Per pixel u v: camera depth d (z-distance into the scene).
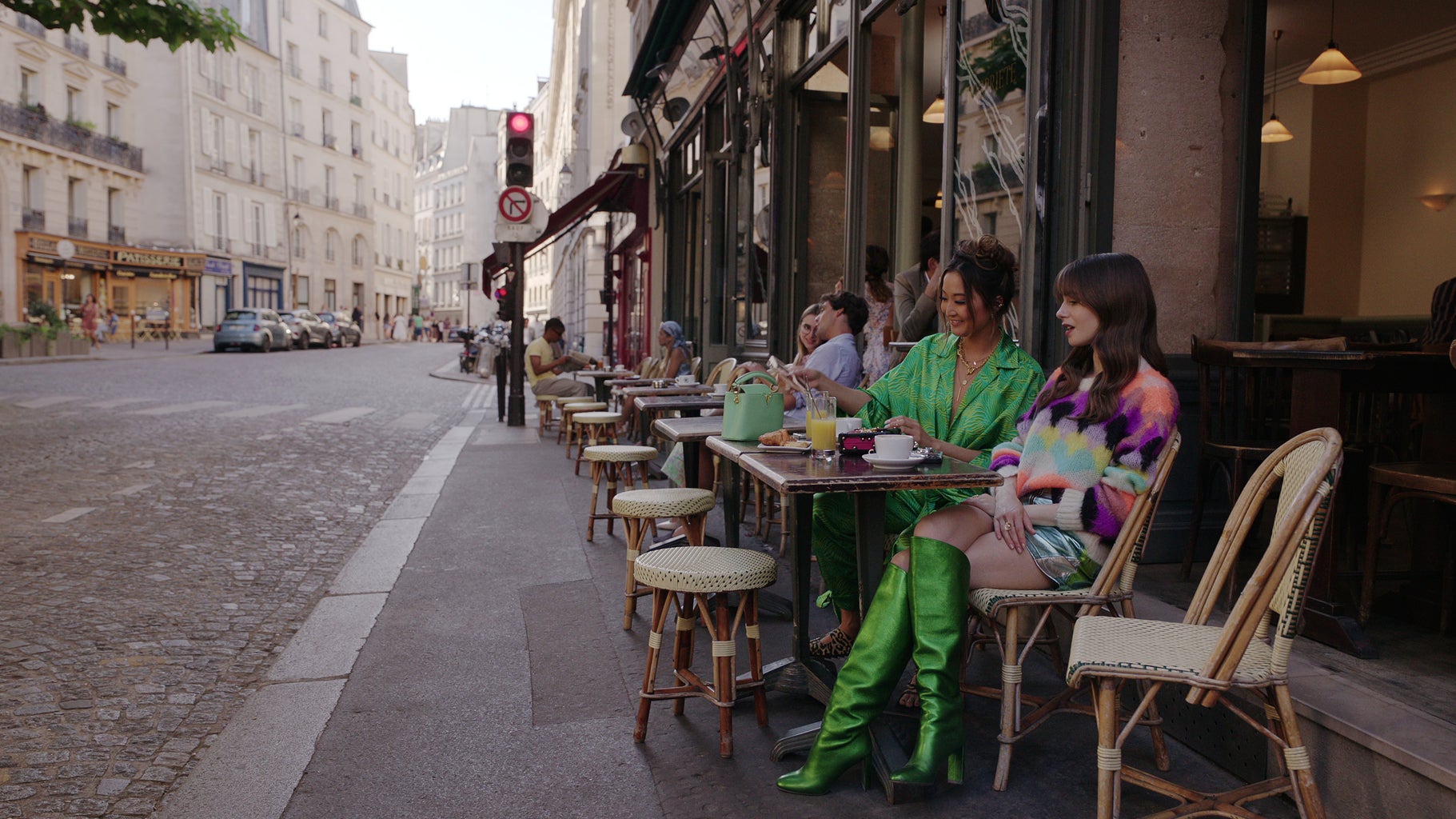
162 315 33.34
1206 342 3.57
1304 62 9.92
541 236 11.59
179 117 39.53
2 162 30.31
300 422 11.95
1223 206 4.22
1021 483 2.71
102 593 4.41
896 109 6.64
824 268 8.19
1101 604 2.51
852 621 3.33
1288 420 4.72
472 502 6.73
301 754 2.80
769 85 8.44
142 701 3.20
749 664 3.36
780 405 3.39
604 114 22.62
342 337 41.81
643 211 15.31
